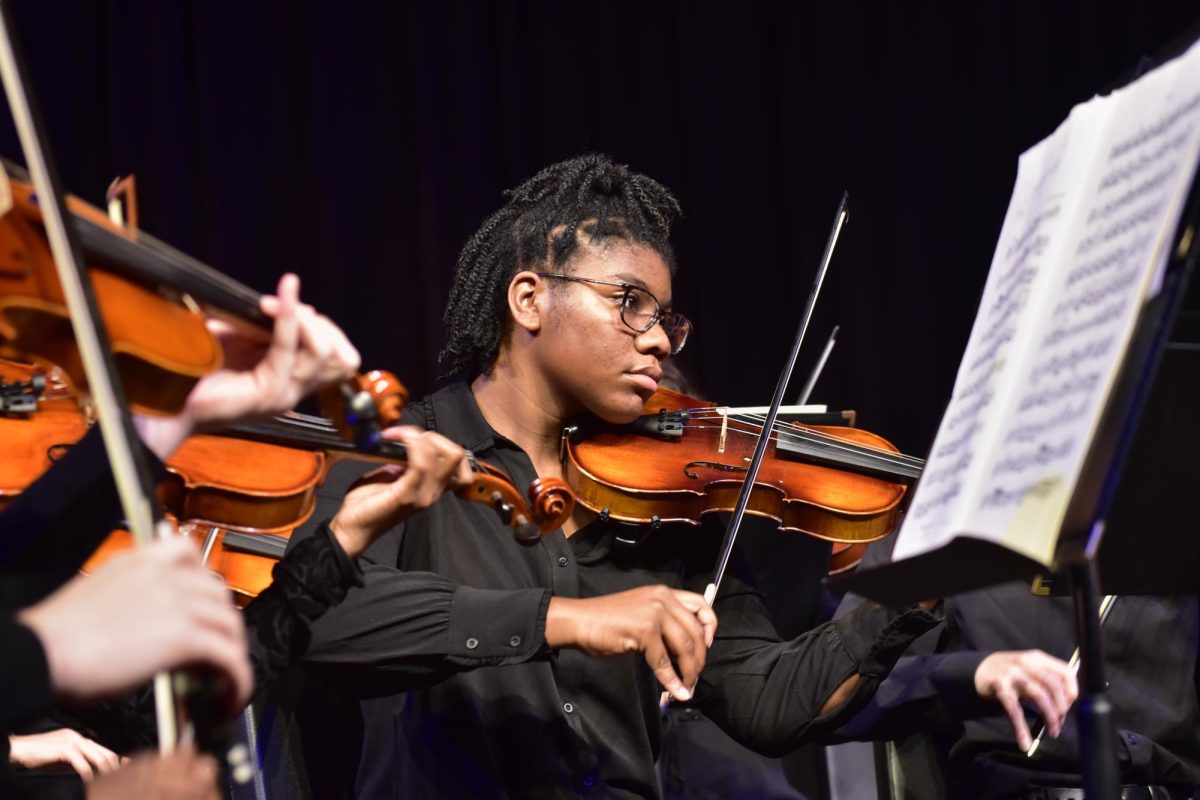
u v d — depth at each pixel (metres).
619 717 2.98
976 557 1.71
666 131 6.20
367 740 3.08
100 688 1.26
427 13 6.07
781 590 4.51
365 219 5.98
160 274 1.82
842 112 6.08
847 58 6.11
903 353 6.02
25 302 1.72
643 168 6.18
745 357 6.06
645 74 6.20
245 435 2.40
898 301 6.04
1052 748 3.71
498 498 2.37
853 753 4.74
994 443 1.75
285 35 5.99
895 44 6.13
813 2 6.15
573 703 2.95
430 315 5.87
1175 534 2.41
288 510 2.67
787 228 6.11
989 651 3.89
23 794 1.49
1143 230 1.62
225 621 1.33
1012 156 6.05
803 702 2.96
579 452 3.23
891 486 3.66
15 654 1.22
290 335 1.86
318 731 4.59
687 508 3.18
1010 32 6.09
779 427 3.63
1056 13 6.07
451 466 2.22
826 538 3.49
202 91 5.80
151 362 1.76
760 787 4.79
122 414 1.49
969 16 6.14
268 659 2.13
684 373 5.92
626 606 2.45
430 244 5.91
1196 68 1.65
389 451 2.15
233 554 3.47
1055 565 1.73
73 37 5.79
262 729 3.72
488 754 2.83
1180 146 1.61
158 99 5.75
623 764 2.93
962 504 1.73
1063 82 6.05
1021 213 2.00
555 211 3.18
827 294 6.07
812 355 6.05
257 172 5.90
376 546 2.83
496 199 6.08
